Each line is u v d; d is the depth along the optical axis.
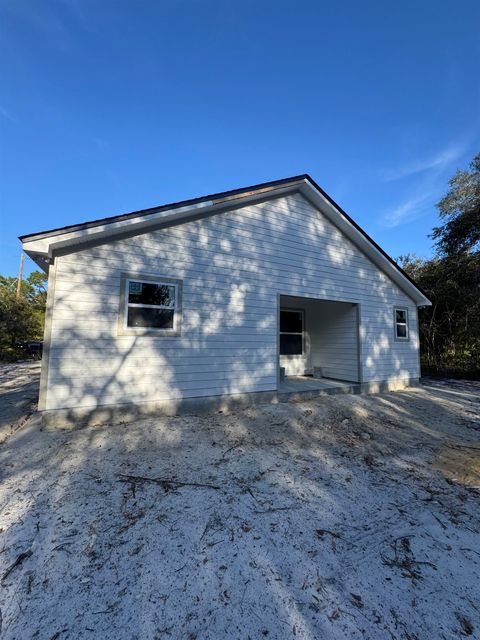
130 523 2.77
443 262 14.24
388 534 2.71
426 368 14.77
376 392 9.46
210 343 6.62
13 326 20.62
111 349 5.64
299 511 3.04
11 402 7.64
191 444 4.68
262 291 7.43
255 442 4.90
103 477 3.62
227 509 3.03
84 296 5.50
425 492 3.53
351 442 5.14
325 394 8.39
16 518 2.82
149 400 5.91
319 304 10.85
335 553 2.44
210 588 2.05
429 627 1.79
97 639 1.69
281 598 1.98
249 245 7.32
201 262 6.65
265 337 7.38
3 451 4.39
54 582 2.09
